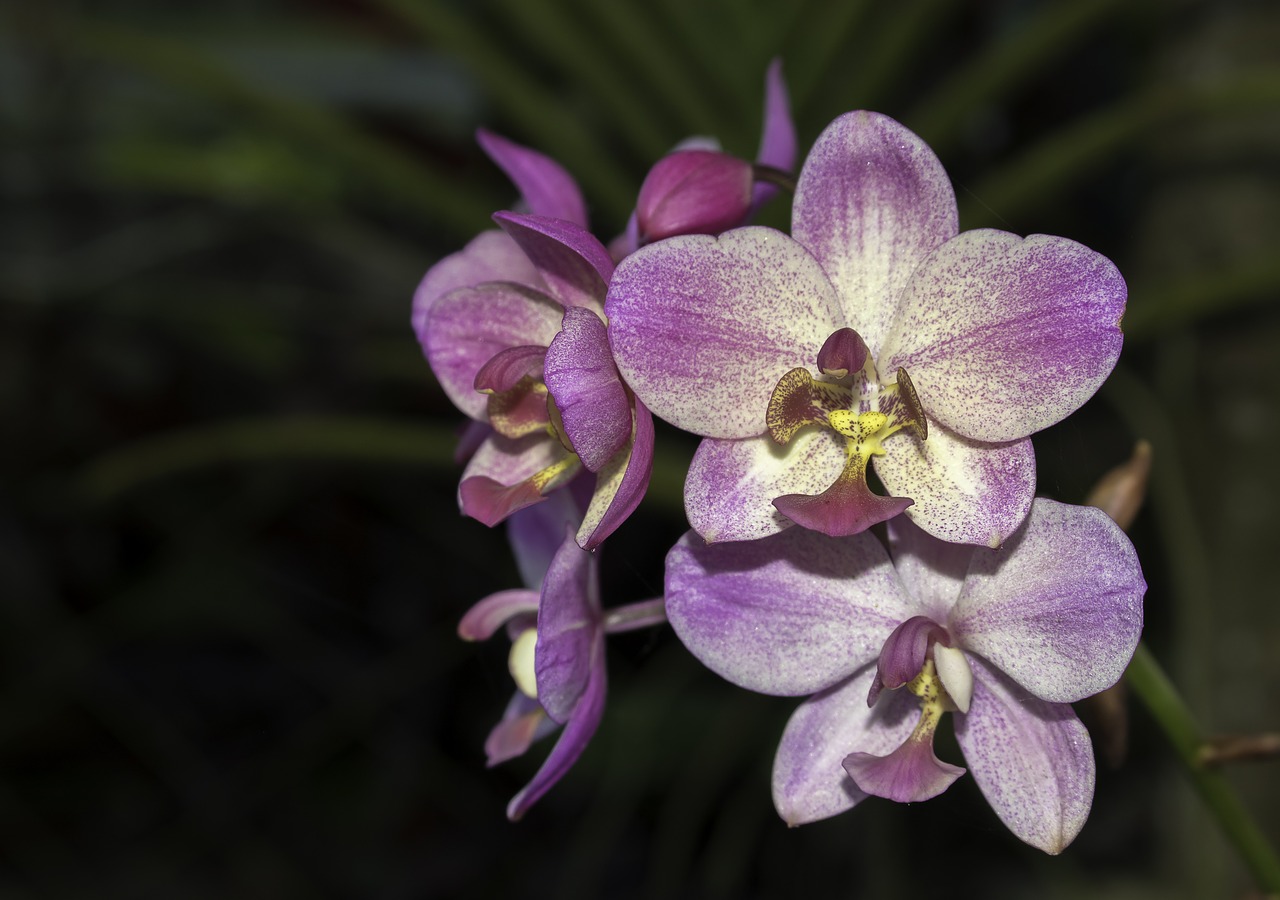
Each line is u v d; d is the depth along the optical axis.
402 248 0.75
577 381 0.33
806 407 0.34
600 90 0.51
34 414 0.76
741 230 0.33
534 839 0.75
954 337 0.33
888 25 0.51
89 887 0.71
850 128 0.33
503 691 0.61
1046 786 0.34
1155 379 0.60
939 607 0.34
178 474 0.76
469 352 0.35
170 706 0.76
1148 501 0.66
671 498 0.48
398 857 0.74
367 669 0.77
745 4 0.49
